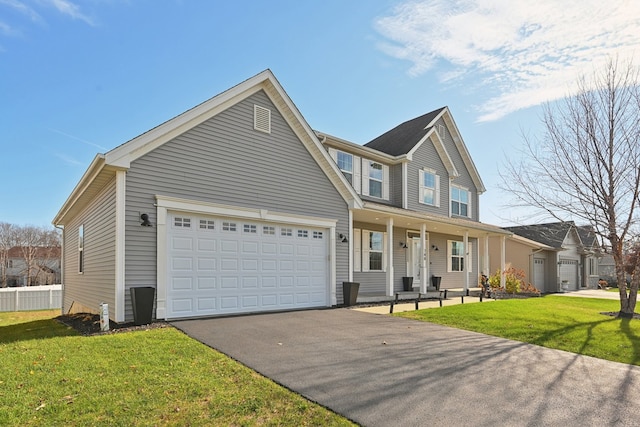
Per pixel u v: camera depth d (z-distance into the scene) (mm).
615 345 7203
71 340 6449
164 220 8539
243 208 9984
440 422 3613
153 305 8227
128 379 4527
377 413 3789
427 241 18781
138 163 8258
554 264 26406
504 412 3885
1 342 6531
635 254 16672
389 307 11945
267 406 3900
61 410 3676
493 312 10945
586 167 12156
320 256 11938
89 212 11367
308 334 7168
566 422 3684
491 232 19484
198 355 5562
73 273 14500
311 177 11805
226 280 9617
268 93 10898
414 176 17891
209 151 9453
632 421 3734
